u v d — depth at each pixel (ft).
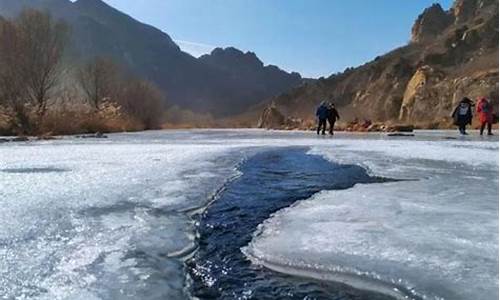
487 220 19.22
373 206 22.36
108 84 165.48
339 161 40.29
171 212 22.62
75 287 13.98
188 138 84.33
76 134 106.01
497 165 35.70
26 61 121.19
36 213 21.62
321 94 310.86
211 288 14.39
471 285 13.16
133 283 14.39
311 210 22.09
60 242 17.78
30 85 122.83
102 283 14.32
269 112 199.11
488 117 76.95
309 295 13.85
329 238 17.67
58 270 15.16
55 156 44.86
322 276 14.90
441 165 36.14
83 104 124.98
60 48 130.62
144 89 179.93
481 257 15.07
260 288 14.37
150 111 182.39
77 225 19.95
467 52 217.56
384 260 15.26
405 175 32.04
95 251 16.93
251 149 52.34
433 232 17.75
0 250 16.78
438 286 13.28
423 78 176.86
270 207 24.06
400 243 16.67
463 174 31.76
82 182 29.30
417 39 299.99
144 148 54.39
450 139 65.87
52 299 13.19
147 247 17.57
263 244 17.71
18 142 71.87
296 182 31.04
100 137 90.43
